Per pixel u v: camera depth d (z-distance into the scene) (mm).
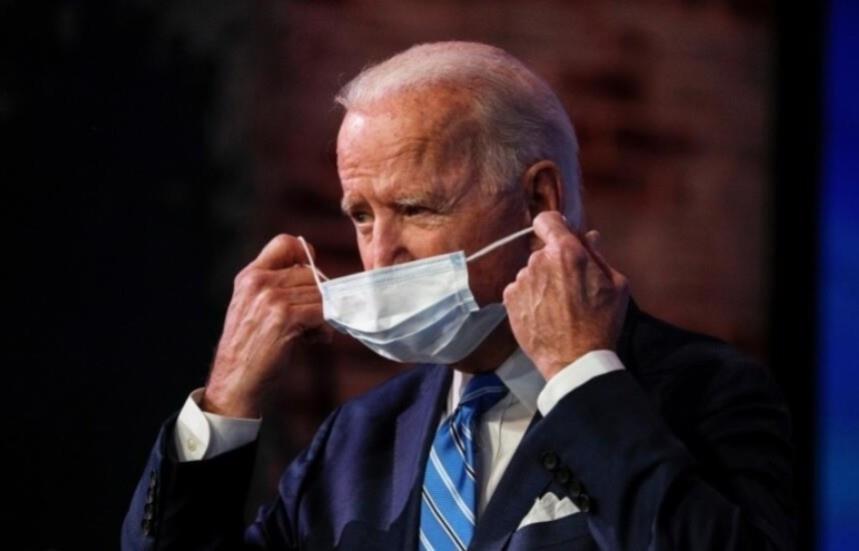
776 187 8180
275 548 5016
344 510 4871
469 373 4852
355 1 7852
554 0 8023
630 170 8070
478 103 4668
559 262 4469
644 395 4352
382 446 5004
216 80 7727
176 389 7645
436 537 4656
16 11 7582
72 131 7637
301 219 7762
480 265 4633
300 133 7781
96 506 7559
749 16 8203
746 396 4578
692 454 4469
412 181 4594
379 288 4621
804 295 8102
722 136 8164
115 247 7641
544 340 4438
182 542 4848
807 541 7961
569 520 4477
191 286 7684
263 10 7742
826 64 8117
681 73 8141
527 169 4711
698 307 8109
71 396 7570
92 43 7652
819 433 8047
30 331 7547
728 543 4125
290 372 7672
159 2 7703
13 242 7570
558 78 8008
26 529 7496
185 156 7707
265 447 7570
